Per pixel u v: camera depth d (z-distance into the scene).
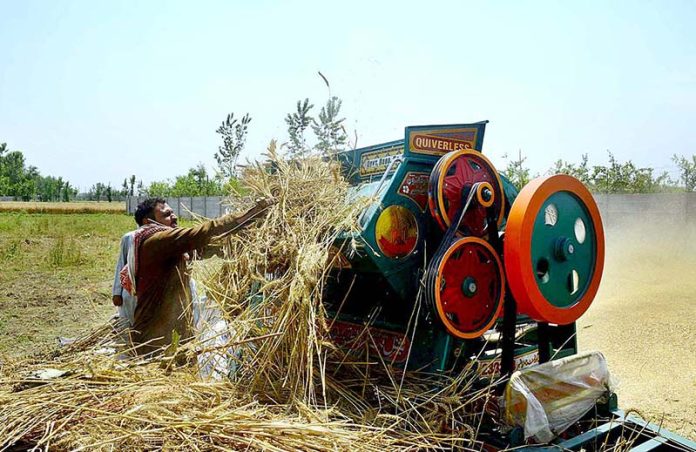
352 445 2.28
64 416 2.33
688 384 5.54
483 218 3.17
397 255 3.02
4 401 2.45
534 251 3.04
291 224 3.17
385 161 3.52
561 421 2.88
